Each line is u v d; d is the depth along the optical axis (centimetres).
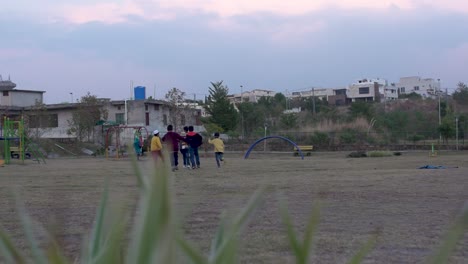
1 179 1764
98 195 1206
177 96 5991
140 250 62
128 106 6075
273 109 7775
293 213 869
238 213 82
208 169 2259
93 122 5334
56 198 1131
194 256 66
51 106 6006
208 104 7188
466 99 8300
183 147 2334
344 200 1073
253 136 5831
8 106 5866
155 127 6250
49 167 2609
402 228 752
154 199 63
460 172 1806
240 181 1554
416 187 1318
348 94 11856
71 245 543
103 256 72
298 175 1802
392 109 7819
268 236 666
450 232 68
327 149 5034
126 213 79
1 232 74
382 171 1941
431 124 6200
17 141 4078
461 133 5472
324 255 590
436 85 13488
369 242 81
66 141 5200
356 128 5781
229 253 75
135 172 67
